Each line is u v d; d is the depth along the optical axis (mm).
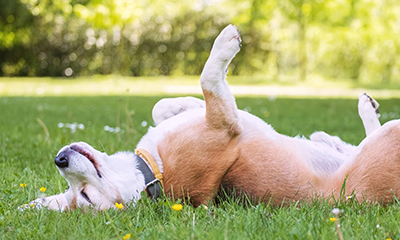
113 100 11414
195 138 2684
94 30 23672
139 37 24578
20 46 23094
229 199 2645
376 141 2723
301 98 12922
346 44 26656
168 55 24984
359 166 2717
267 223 2266
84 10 9688
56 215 2408
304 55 23641
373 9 17484
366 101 3607
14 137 5160
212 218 2414
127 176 2549
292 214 2398
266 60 26250
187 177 2656
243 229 2168
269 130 2877
